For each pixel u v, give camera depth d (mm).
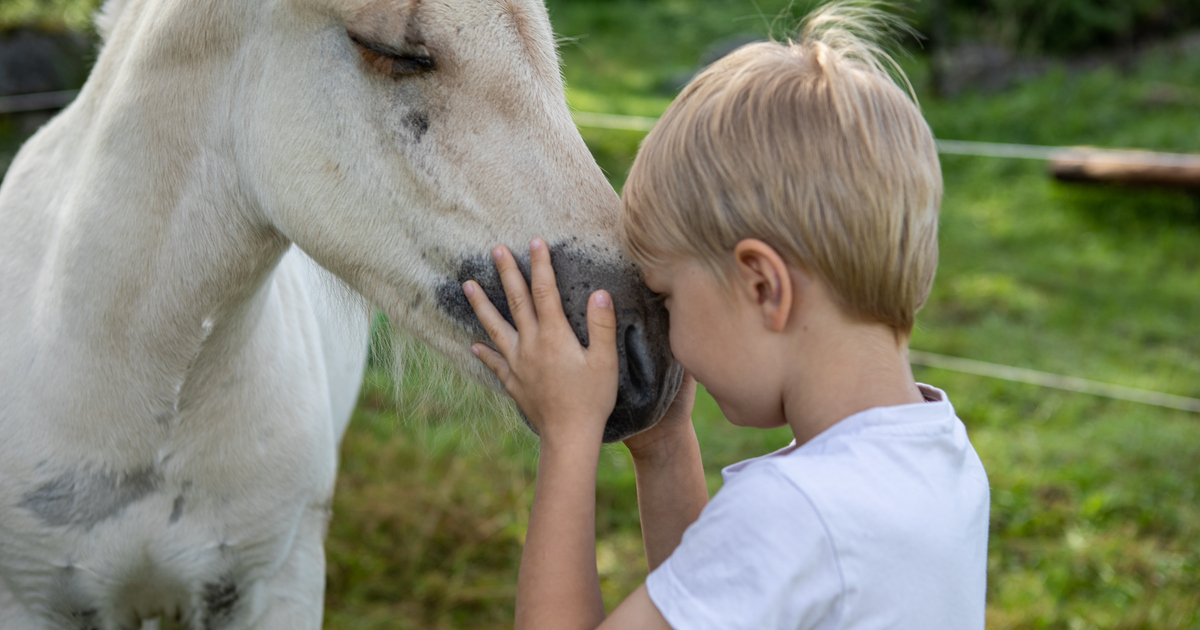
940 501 936
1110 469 3141
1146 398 3609
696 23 10094
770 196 917
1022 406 3588
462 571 2568
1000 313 4445
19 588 1375
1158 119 6926
